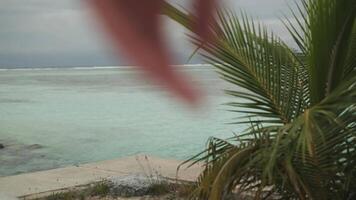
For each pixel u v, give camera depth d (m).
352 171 4.43
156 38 0.71
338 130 4.07
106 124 19.83
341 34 4.47
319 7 4.43
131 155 11.60
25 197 7.57
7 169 11.21
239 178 4.36
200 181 5.00
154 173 8.77
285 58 4.80
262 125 4.69
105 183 8.01
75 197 7.56
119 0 0.69
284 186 4.41
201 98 0.76
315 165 4.23
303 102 4.73
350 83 4.11
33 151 13.88
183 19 0.79
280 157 4.16
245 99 5.07
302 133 3.74
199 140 13.44
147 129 16.97
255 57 4.62
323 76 4.59
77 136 16.72
